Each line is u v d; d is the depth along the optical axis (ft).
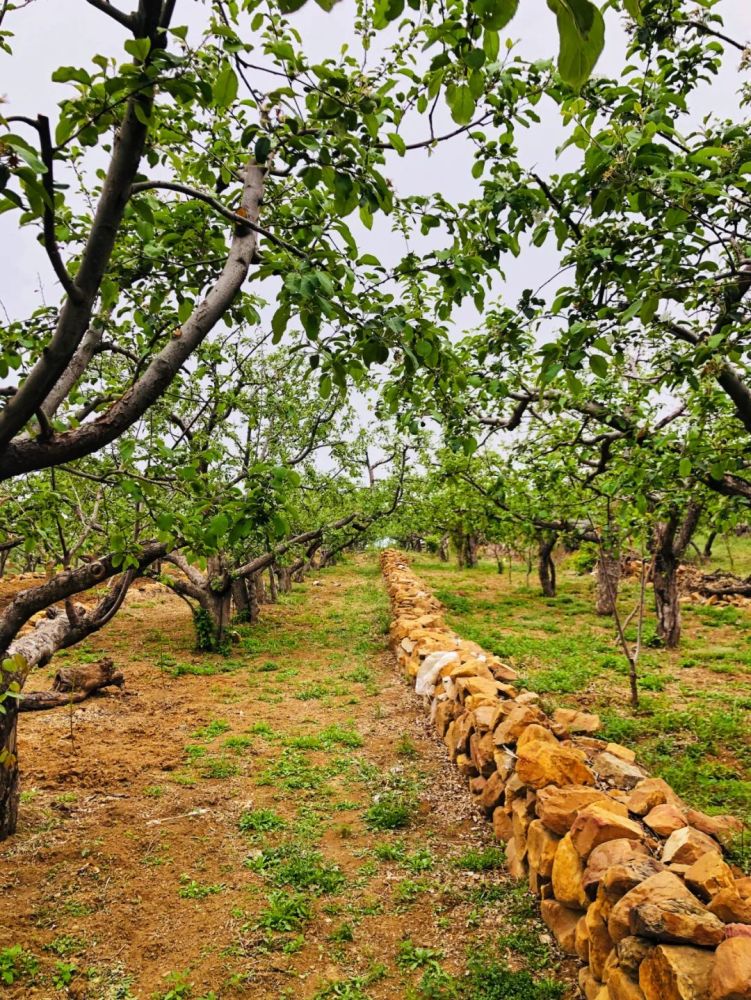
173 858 15.23
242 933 12.48
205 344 24.49
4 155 4.68
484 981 10.82
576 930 10.79
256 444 38.34
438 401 13.64
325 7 3.41
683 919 7.88
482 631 42.37
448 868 14.51
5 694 11.00
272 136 6.78
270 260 8.44
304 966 11.62
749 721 23.13
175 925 12.76
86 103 5.66
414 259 8.21
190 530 11.07
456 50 4.92
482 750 17.20
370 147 7.08
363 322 7.03
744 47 9.75
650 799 12.05
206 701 28.71
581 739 16.57
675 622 36.78
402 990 10.94
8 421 6.01
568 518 31.65
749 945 7.20
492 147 9.05
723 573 58.70
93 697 28.53
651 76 9.75
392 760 21.02
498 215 9.72
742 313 10.97
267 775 19.90
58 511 17.02
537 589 66.08
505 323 12.26
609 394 17.62
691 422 17.72
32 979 11.27
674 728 22.76
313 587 74.69
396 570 68.69
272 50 6.04
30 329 11.39
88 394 13.12
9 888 13.88
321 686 30.91
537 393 15.55
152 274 10.73
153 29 5.69
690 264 9.59
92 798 18.40
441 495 48.14
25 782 19.15
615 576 47.60
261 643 42.16
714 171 8.49
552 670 30.86
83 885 14.08
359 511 47.55
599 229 9.87
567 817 11.97
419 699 27.25
